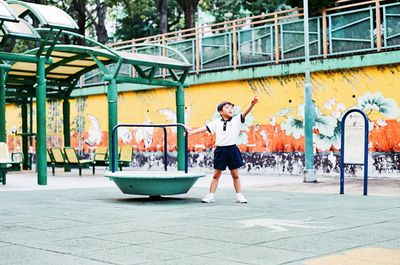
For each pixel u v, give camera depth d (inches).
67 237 245.1
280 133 816.3
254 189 532.4
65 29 592.4
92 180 703.1
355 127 561.0
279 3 1473.9
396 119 708.7
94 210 353.4
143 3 1523.1
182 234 252.2
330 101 764.0
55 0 1540.4
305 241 231.9
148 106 992.9
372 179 689.0
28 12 626.2
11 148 1266.0
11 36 560.1
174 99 955.3
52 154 842.8
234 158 398.0
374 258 196.2
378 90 722.8
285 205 381.1
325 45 775.1
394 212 336.5
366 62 728.3
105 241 234.2
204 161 909.2
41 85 600.7
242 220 300.2
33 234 254.2
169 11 1784.0
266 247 218.5
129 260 194.5
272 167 824.9
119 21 1798.7
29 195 470.0
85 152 1101.1
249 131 850.8
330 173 762.8
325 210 348.2
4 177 609.0
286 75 807.7
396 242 229.5
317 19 788.0
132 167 1022.4
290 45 812.0
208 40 908.6
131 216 320.8
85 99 1099.9
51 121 1176.2
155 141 987.3
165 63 738.2
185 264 187.3
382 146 719.1
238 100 864.9
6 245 225.9
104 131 1061.8
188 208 363.9
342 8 785.6
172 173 441.1
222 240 235.3
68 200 424.2
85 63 829.2
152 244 226.5
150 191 412.2
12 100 981.2
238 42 871.1
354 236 244.5
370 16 738.2
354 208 360.2
